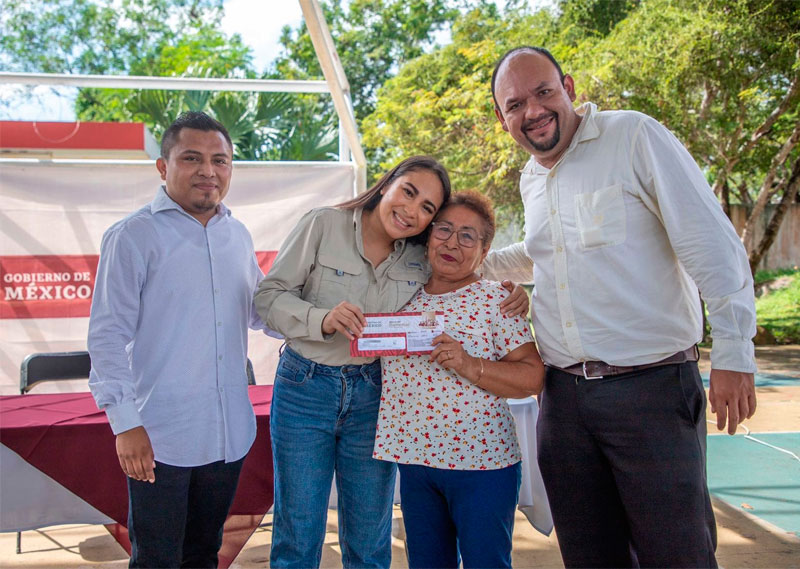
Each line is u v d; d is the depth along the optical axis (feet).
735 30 28.22
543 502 8.91
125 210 14.08
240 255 7.24
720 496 12.33
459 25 42.27
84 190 13.98
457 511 6.40
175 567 6.70
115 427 6.20
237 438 6.97
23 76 13.34
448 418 6.32
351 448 6.90
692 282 6.54
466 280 6.86
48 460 8.07
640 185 6.19
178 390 6.59
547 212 6.68
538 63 6.50
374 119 42.88
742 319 5.74
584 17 37.96
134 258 6.46
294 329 6.55
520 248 8.13
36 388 13.79
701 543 6.06
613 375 6.29
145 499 6.54
